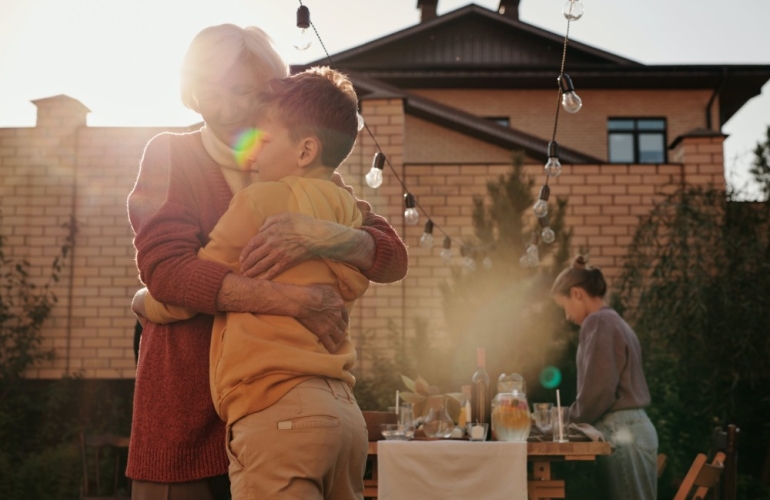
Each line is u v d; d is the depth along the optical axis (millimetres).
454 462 3637
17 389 7238
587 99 17906
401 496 3635
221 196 2012
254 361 1717
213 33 2043
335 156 1939
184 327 1916
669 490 5977
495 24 20438
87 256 7664
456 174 7652
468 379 5613
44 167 7742
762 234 6879
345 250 1856
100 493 5770
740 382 6645
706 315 6520
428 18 22094
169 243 1829
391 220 7586
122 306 7594
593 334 4336
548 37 20094
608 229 7762
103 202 7711
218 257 1828
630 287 7133
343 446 1744
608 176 7789
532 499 3834
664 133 17906
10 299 7523
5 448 6625
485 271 5727
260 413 1707
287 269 1802
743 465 6637
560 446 3764
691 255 6824
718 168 7727
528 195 5910
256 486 1680
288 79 1936
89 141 7762
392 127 7664
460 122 13773
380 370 6914
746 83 17422
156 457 1895
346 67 17156
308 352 1741
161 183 1966
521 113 17828
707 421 6496
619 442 4285
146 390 1932
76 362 7539
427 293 7547
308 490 1679
